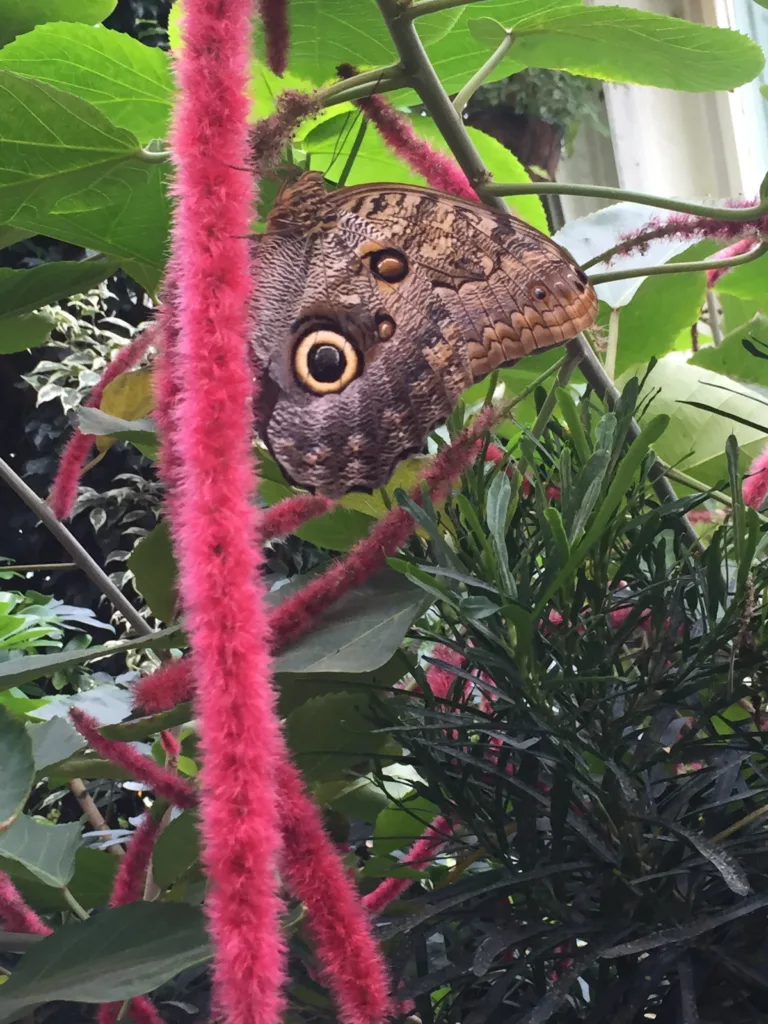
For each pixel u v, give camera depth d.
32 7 0.34
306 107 0.23
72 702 0.38
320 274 0.24
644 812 0.21
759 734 0.20
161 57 0.30
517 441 0.24
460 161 0.27
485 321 0.24
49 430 1.77
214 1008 0.20
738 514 0.20
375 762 0.24
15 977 0.20
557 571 0.20
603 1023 0.19
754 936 0.19
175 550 0.17
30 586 1.80
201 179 0.16
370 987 0.17
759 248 0.28
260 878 0.15
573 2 0.31
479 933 0.21
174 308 0.20
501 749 0.22
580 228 0.40
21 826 0.28
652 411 0.34
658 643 0.22
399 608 0.23
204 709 0.16
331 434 0.23
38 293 0.31
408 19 0.25
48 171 0.27
